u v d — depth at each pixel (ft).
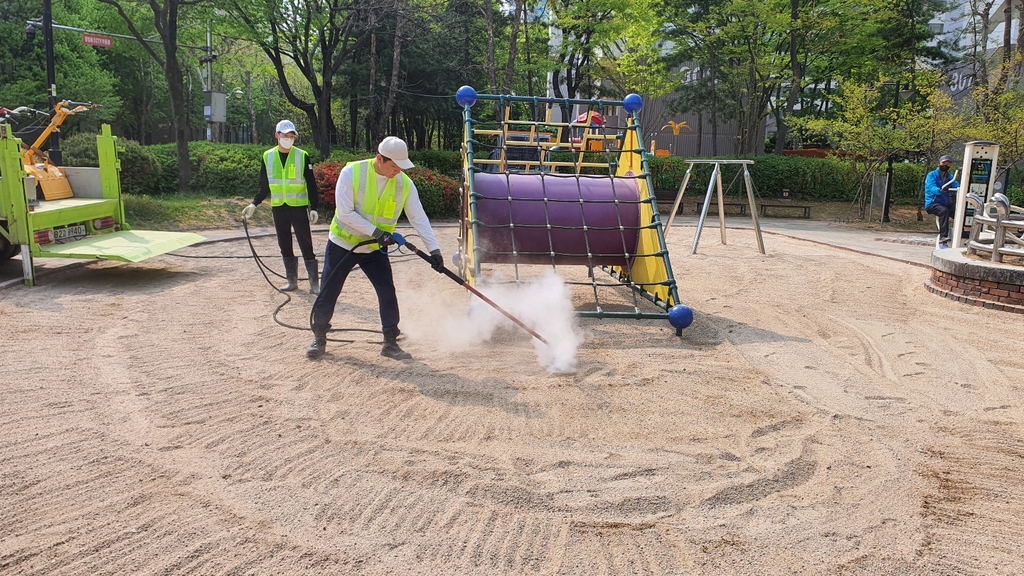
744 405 14.79
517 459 11.85
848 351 19.39
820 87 114.32
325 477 11.02
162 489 10.47
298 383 15.24
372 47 75.66
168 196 50.21
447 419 13.48
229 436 12.42
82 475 10.81
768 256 38.88
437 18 81.76
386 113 74.13
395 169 16.42
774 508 10.55
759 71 84.33
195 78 120.67
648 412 14.21
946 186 45.06
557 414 13.92
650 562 9.05
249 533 9.37
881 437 13.34
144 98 107.55
